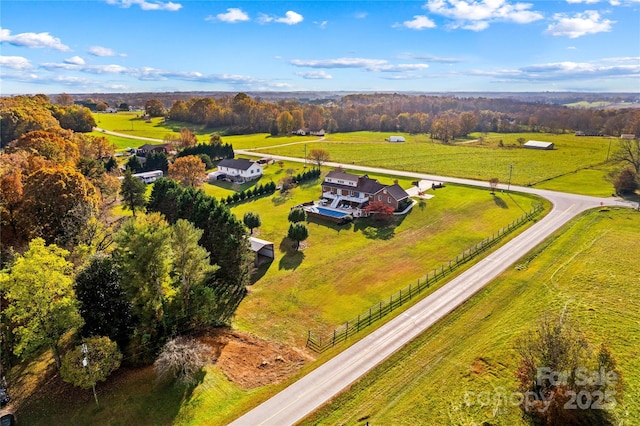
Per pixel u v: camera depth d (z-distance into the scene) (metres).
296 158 123.06
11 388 32.41
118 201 78.31
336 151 136.12
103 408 29.78
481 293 43.09
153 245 34.53
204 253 39.03
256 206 79.50
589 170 102.00
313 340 37.69
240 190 92.06
